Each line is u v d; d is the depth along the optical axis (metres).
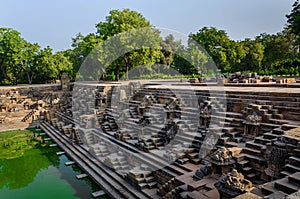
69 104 32.38
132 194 12.95
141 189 12.96
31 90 38.47
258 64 62.25
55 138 25.83
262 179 9.97
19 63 51.62
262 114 13.09
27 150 23.17
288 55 51.69
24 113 33.06
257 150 10.86
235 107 15.56
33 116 32.75
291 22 37.72
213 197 9.00
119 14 34.81
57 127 28.66
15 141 26.08
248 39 66.56
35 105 34.31
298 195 5.48
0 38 49.41
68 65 54.50
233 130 13.68
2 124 31.09
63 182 16.30
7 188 16.06
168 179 12.68
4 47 49.81
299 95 12.95
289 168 8.66
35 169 18.84
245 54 62.09
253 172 10.24
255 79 24.22
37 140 26.20
